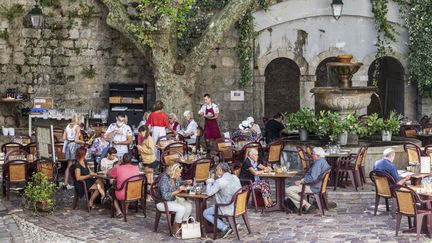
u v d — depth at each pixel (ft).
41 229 39.24
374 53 72.90
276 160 52.37
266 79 81.35
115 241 36.86
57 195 47.96
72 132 51.08
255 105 72.69
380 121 54.29
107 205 44.83
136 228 39.47
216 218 36.96
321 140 54.85
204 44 65.10
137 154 56.54
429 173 40.88
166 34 63.72
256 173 43.09
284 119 62.69
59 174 54.39
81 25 71.67
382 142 53.47
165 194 37.73
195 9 70.95
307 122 54.29
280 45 72.43
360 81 73.10
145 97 71.31
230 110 72.23
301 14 72.08
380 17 71.82
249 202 45.09
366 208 43.60
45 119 69.10
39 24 66.85
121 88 71.15
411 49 71.87
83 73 71.87
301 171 52.29
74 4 71.51
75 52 71.82
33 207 43.34
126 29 65.26
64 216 42.22
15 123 71.31
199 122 72.08
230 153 54.75
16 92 70.90
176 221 37.83
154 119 55.06
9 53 71.20
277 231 38.40
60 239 37.29
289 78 81.10
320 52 72.69
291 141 54.60
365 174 50.96
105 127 64.75
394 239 36.09
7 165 45.57
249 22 71.15
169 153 51.06
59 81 71.82
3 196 47.60
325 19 72.54
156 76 65.26
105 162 44.91
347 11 72.18
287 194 42.75
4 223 40.55
